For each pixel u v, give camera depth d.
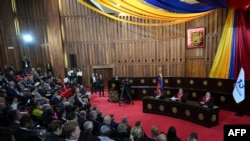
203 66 12.91
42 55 14.38
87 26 14.36
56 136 3.05
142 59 14.45
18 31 13.96
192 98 10.82
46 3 13.81
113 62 14.67
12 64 13.55
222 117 8.66
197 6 10.39
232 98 9.27
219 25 12.02
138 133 4.39
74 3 14.11
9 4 13.27
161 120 8.68
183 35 13.47
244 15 10.55
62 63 14.25
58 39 14.00
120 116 9.29
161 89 10.25
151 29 14.05
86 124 3.78
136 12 10.83
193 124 8.08
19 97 7.52
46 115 5.20
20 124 3.90
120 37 14.41
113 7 10.23
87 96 10.38
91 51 14.60
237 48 10.84
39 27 14.11
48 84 10.38
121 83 11.26
